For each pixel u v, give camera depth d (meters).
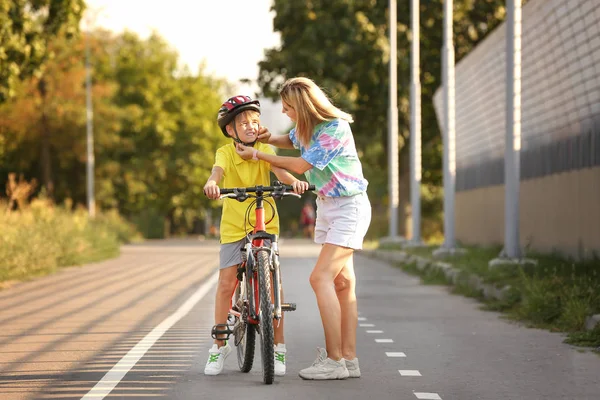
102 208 86.25
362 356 12.71
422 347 13.61
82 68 76.75
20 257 27.11
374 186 74.44
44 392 9.95
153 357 12.41
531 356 12.72
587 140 24.52
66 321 16.75
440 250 30.69
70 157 79.75
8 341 14.05
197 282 26.52
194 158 96.44
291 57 53.62
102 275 29.55
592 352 13.09
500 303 18.97
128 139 84.50
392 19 45.19
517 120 22.86
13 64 33.97
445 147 31.34
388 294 23.03
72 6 36.66
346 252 10.84
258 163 11.20
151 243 67.69
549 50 26.09
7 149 76.50
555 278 18.36
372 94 55.78
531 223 30.62
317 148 10.59
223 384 10.45
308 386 10.37
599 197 23.42
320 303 10.78
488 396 9.87
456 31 52.19
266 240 10.89
